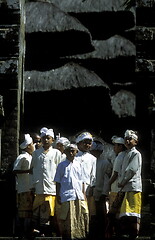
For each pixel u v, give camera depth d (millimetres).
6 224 20781
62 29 30922
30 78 30406
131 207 18891
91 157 20156
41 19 31344
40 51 31109
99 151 20766
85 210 19203
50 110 30812
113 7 32219
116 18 32375
